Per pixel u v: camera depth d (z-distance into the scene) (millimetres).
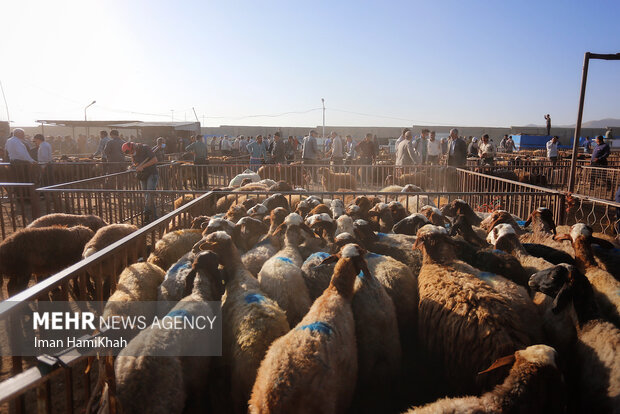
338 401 2975
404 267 4520
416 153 15805
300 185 15148
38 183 13148
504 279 4078
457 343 3379
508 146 28484
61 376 4156
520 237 6199
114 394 2486
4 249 5289
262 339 3238
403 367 3994
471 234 5867
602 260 4930
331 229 5547
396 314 4121
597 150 15133
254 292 3842
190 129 32750
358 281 3875
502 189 11062
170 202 12742
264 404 2613
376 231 6648
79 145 34906
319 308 3354
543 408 2631
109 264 5098
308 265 4555
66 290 3113
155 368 2822
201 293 3727
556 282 3424
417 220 6207
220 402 3414
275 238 5738
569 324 3508
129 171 10508
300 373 2668
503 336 3146
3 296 6062
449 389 3527
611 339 3104
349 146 24062
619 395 2801
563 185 15930
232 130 57062
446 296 3637
